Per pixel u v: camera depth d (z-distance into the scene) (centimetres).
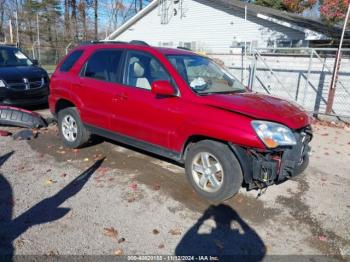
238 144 341
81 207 358
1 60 865
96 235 308
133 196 386
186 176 406
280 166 347
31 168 462
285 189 421
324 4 1600
